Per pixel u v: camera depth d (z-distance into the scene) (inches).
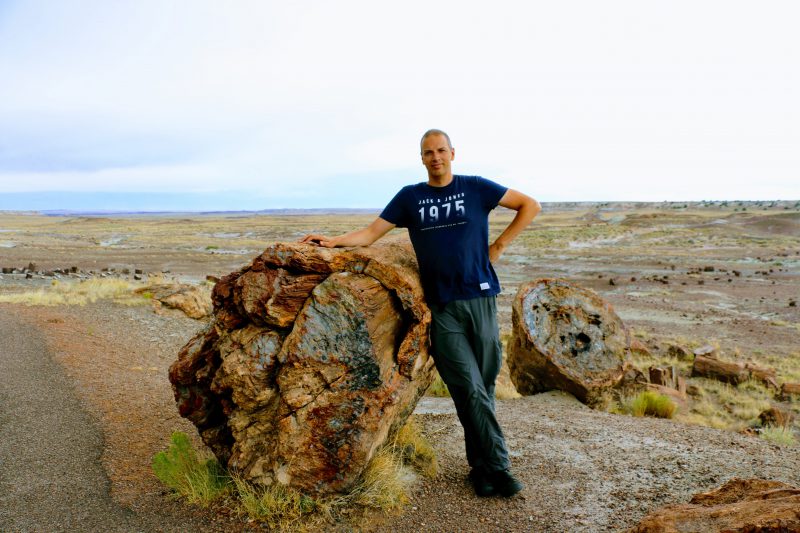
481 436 159.9
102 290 722.8
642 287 1220.5
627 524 143.9
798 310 920.9
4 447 198.1
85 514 151.6
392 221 162.9
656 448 201.3
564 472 180.1
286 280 156.1
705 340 721.0
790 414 378.3
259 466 153.1
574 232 2704.2
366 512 151.3
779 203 5959.6
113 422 227.0
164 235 3250.5
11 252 1676.9
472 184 158.4
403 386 157.9
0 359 334.0
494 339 162.1
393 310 161.8
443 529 145.6
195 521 147.3
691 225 2849.4
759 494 124.6
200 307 642.8
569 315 338.0
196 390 171.0
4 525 145.9
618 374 322.3
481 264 159.5
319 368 150.4
